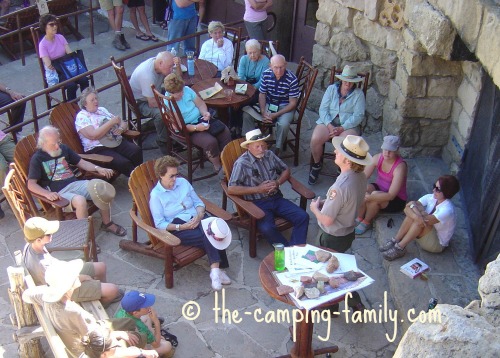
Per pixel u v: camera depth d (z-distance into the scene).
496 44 4.15
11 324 4.98
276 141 6.95
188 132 6.50
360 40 7.35
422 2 5.68
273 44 7.70
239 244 5.90
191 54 7.50
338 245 4.81
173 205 5.34
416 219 5.22
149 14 11.18
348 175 4.55
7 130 6.47
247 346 4.83
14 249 5.78
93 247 5.33
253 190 5.52
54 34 7.66
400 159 5.74
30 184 5.50
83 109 6.34
